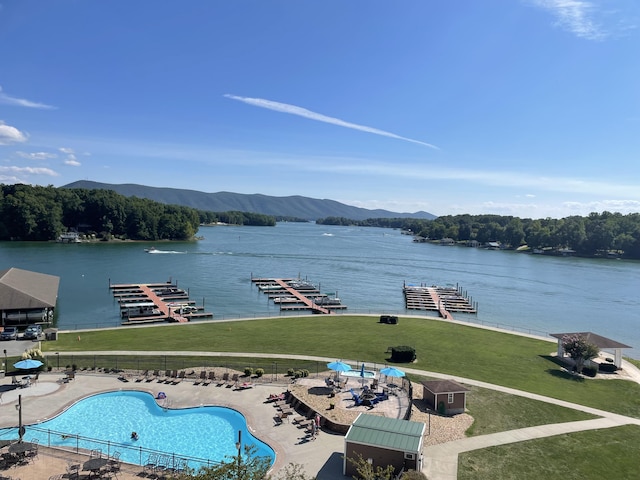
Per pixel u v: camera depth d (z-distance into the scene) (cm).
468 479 2956
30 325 7181
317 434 3534
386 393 4303
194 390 4319
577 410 4175
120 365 4953
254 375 4706
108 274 13812
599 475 3091
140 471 2934
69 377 4494
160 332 6712
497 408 4141
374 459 2967
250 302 10806
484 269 18662
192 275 14400
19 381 4328
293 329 7044
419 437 3072
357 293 12606
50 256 17062
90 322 8331
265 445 3356
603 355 6184
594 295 13050
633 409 4294
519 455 3303
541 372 5312
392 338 6612
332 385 4447
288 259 19900
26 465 2917
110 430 3569
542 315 10381
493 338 6925
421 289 13125
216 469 2316
